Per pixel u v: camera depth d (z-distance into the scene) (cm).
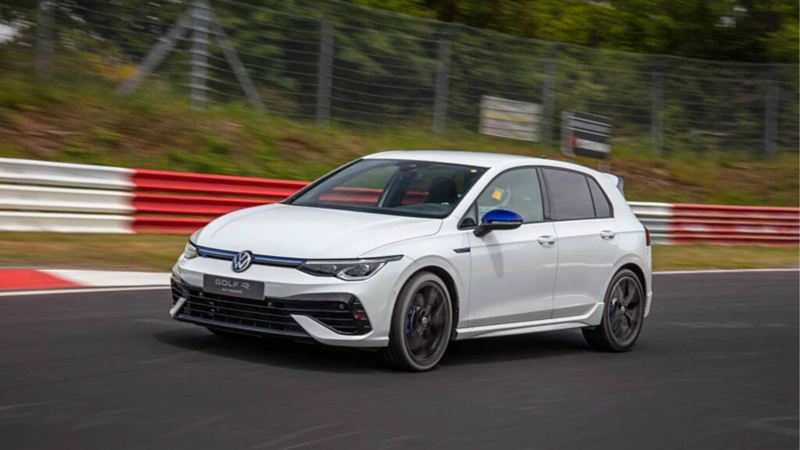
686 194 2127
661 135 2220
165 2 1648
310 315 563
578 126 1883
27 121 1437
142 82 1623
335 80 1797
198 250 598
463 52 1947
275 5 1762
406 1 2288
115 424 441
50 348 587
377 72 1839
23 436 411
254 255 577
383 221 617
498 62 1994
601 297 747
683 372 716
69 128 1464
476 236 640
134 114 1563
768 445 531
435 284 607
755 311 1071
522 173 706
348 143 1764
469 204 648
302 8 1794
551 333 841
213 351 610
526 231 680
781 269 1546
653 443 511
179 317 600
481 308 641
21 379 507
